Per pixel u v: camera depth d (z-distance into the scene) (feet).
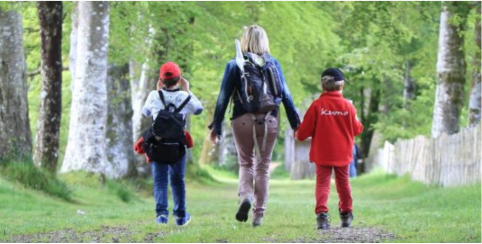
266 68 98.32
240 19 295.07
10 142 197.26
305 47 347.36
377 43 327.06
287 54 310.86
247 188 98.78
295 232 92.58
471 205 147.95
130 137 289.53
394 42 302.66
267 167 100.01
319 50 349.00
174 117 105.19
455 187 196.44
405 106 468.34
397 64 365.20
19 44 200.54
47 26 199.72
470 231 90.12
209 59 300.81
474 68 237.04
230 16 294.25
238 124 98.22
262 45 100.01
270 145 99.14
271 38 298.15
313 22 294.25
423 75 332.39
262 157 99.30
